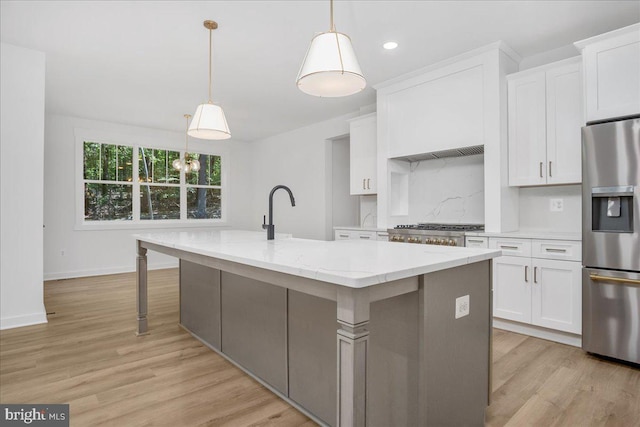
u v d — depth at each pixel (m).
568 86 2.91
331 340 1.70
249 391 2.05
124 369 2.32
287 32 2.98
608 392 2.02
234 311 2.41
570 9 2.62
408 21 2.80
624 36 2.40
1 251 3.11
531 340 2.84
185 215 6.66
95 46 3.21
